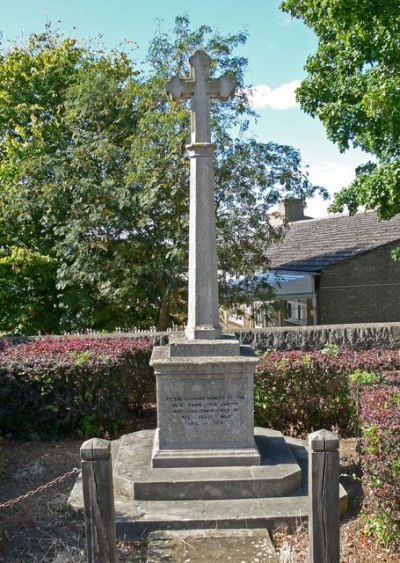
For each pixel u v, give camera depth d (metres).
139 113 13.61
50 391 7.16
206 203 5.46
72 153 13.05
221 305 12.84
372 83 10.27
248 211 12.40
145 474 5.16
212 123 12.16
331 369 7.21
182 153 11.95
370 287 16.58
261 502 4.95
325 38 12.02
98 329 14.44
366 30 9.89
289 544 4.44
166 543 4.40
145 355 8.05
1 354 7.58
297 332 9.12
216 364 5.27
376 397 4.95
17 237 14.12
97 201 12.26
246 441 5.39
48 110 15.95
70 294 13.41
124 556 4.32
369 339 9.12
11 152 14.03
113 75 15.24
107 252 12.92
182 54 13.10
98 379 7.20
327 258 17.30
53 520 4.94
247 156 12.45
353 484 5.56
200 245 5.46
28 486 5.73
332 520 3.45
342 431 7.26
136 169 12.18
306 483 5.30
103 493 3.48
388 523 4.23
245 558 4.18
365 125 11.27
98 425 7.36
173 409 5.36
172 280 12.15
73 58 16.61
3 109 15.54
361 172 12.74
